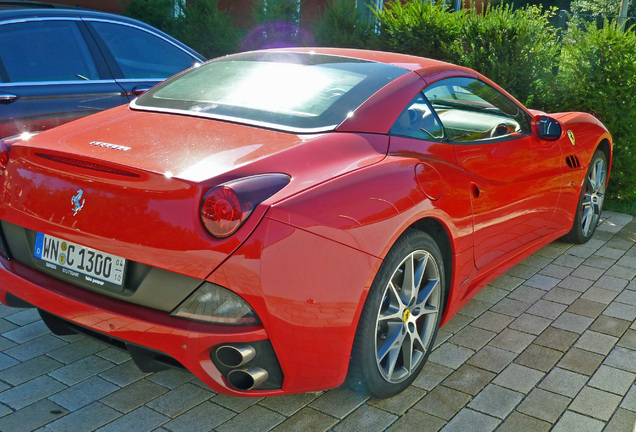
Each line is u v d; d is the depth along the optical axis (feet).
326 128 8.37
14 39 13.88
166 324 6.87
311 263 6.97
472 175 9.82
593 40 19.49
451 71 10.70
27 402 8.30
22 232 8.18
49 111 14.05
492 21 20.93
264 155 7.42
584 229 15.87
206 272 6.66
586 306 12.36
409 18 23.02
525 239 12.30
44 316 8.50
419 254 8.66
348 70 9.93
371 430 8.11
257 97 9.20
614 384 9.51
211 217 6.59
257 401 8.63
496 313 11.87
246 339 6.77
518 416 8.57
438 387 9.20
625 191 20.08
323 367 7.46
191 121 8.62
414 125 9.31
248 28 26.73
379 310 7.90
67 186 7.49
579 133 14.38
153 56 16.57
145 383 8.93
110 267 7.27
